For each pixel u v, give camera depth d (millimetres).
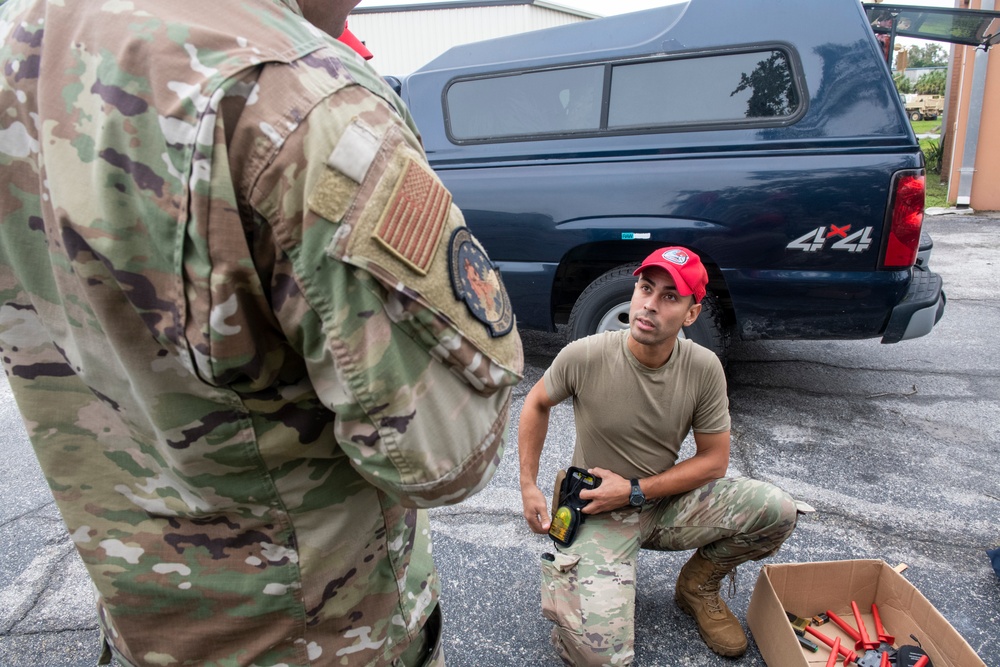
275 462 764
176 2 654
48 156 667
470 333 706
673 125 3191
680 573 2039
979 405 3475
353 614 890
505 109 3545
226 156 606
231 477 758
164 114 609
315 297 645
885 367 4027
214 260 617
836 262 2947
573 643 1763
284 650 852
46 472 820
